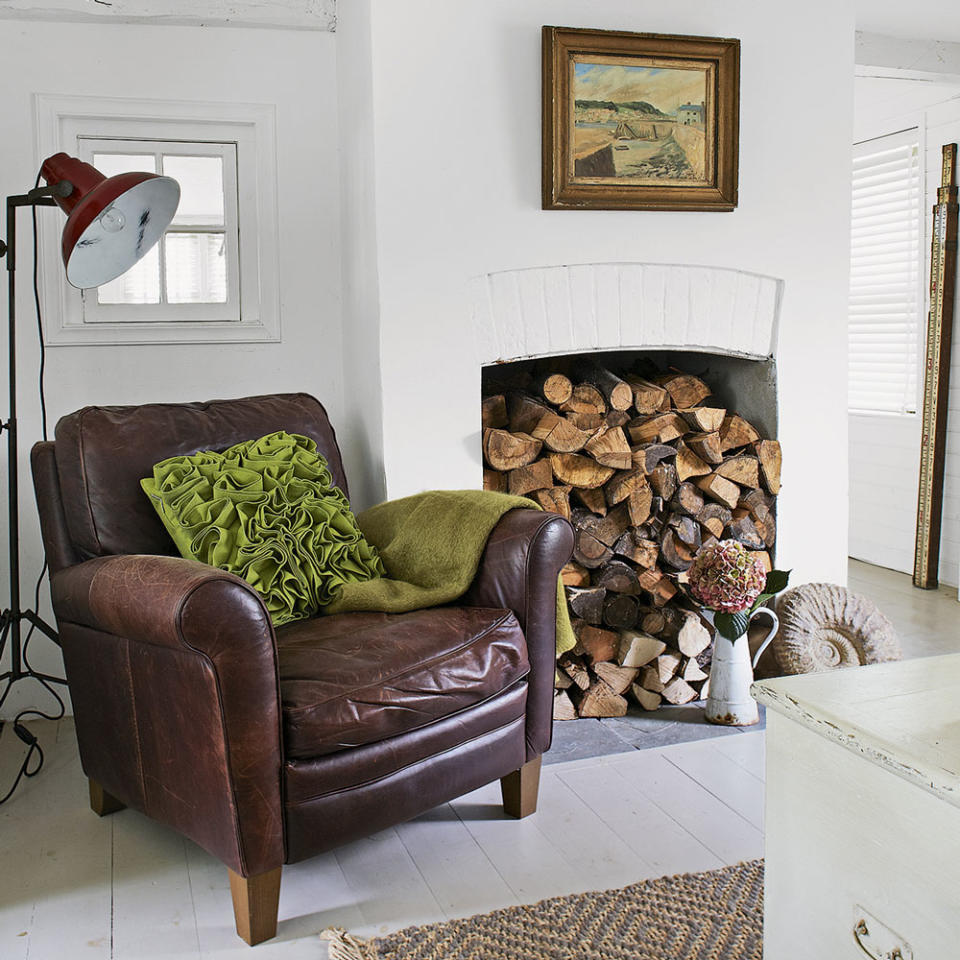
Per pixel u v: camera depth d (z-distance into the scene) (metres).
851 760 1.08
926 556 4.36
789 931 1.20
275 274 3.21
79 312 3.07
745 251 3.02
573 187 2.80
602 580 2.92
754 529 3.11
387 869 2.07
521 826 2.24
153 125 3.09
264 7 3.08
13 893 2.01
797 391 3.12
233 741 1.75
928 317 4.32
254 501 2.32
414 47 2.68
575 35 2.74
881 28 3.70
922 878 0.99
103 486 2.33
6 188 2.95
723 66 2.89
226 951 1.81
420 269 2.74
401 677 1.95
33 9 2.89
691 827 2.21
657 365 3.51
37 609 2.85
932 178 4.37
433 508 2.45
